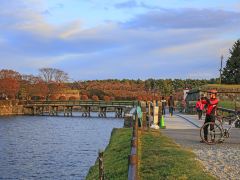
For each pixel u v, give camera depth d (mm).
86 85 172375
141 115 27969
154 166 13555
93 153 40656
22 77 162750
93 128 72312
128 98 143625
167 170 12773
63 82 175500
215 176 11977
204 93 59656
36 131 68062
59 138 56156
